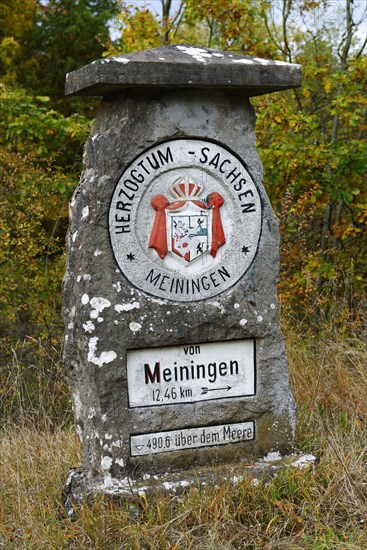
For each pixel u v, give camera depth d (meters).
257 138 7.38
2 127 9.18
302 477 3.85
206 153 3.89
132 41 7.68
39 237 7.73
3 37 13.69
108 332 3.77
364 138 8.16
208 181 3.92
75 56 14.56
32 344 7.13
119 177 3.75
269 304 4.04
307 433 4.50
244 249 4.00
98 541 3.40
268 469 3.95
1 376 6.53
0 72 13.48
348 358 5.57
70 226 3.97
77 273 3.81
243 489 3.73
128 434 3.84
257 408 4.05
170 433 3.91
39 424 5.13
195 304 3.90
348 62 7.75
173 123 3.81
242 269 4.00
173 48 3.87
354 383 5.16
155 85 3.64
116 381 3.80
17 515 3.69
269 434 4.08
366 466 4.05
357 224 7.96
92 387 3.79
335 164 6.80
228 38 7.29
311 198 6.69
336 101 6.94
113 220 3.76
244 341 4.03
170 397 3.91
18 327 7.50
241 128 3.95
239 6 6.95
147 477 3.86
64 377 6.18
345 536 3.46
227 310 3.95
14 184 7.54
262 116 6.80
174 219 3.86
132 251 3.80
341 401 4.99
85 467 3.90
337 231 7.34
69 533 3.49
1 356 7.05
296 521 3.59
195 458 3.96
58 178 7.72
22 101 7.73
